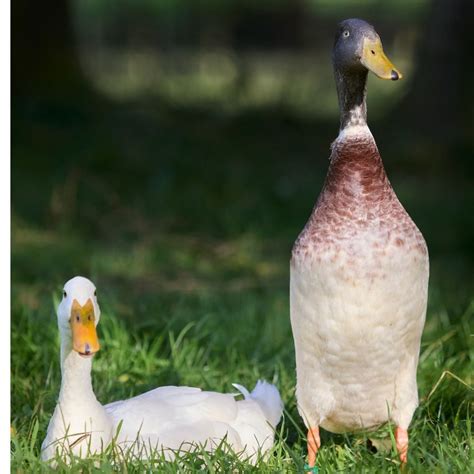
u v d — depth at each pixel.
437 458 6.89
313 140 22.11
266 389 7.77
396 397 6.85
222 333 9.76
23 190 17.17
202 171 18.52
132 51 30.78
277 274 13.57
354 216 6.50
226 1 31.64
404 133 21.27
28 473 6.58
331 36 31.64
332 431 7.35
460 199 17.61
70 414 6.78
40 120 21.28
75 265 13.31
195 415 7.20
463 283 12.70
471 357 8.85
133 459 6.78
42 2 23.50
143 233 15.34
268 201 17.09
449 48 21.20
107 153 18.78
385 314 6.49
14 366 8.75
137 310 10.37
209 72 28.58
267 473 6.64
